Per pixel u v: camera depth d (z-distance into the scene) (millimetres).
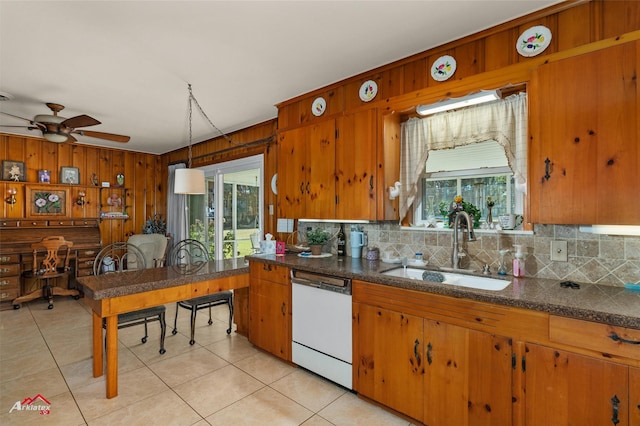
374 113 2594
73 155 5285
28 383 2461
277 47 2244
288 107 3305
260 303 2961
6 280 4352
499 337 1649
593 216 1639
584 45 1716
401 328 2016
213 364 2770
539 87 1806
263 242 3201
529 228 2104
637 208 1531
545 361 1521
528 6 1826
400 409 2027
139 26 1966
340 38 2141
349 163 2744
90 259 5090
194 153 5367
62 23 1919
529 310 1561
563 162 1722
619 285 1788
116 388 2283
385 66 2533
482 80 2070
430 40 2178
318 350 2486
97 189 5496
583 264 1896
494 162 2377
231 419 2047
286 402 2227
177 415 2084
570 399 1458
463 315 1768
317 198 2975
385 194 2570
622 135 1562
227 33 2059
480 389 1713
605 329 1371
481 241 2293
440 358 1855
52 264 4496
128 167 5906
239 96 3160
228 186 4754
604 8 1688
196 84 2865
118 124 4152
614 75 1584
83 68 2523
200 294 2682
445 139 2518
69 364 2764
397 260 2623
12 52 2260
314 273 2492
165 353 2975
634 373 1311
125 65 2480
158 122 4062
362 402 2229
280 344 2777
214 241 4961
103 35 2059
